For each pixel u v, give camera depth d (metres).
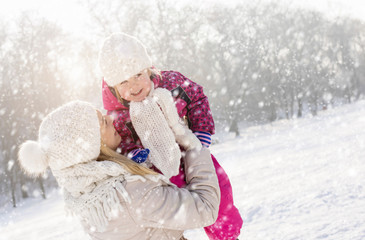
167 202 1.45
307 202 4.66
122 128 1.85
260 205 5.10
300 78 45.94
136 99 1.76
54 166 1.47
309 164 8.41
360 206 3.97
